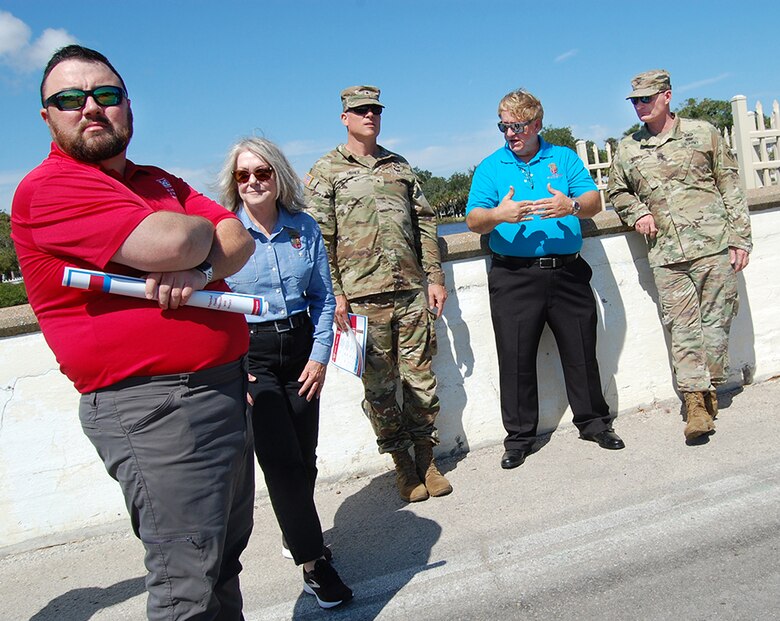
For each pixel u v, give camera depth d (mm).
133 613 3127
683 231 4449
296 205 3143
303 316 3111
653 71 4484
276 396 2975
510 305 4316
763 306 5207
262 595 3152
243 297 2084
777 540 3016
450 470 4344
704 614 2582
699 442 4277
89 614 3158
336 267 3986
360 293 3893
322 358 3074
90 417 2004
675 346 4508
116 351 1935
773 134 7715
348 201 3916
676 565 2930
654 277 4613
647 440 4418
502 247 4301
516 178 4301
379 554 3393
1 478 3805
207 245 1997
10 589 3479
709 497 3508
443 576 3100
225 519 2111
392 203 3949
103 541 3922
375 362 3939
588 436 4500
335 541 3602
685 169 4473
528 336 4309
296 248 3086
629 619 2609
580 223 4719
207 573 2031
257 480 4199
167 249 1888
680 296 4496
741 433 4332
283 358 3031
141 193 2152
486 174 4379
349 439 4344
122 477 1999
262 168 2945
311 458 3146
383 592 3039
